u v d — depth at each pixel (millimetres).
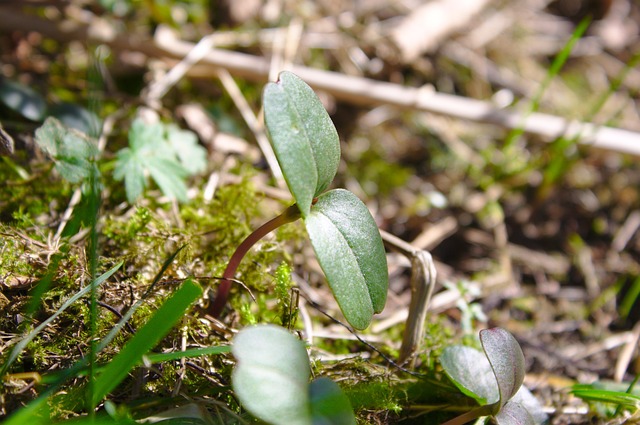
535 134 348
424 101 345
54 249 240
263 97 208
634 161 362
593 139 339
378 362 252
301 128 211
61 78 318
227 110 339
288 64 344
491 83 396
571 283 317
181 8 363
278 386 201
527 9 449
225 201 275
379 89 344
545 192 342
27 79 313
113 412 211
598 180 362
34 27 320
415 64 386
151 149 266
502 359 219
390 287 296
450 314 287
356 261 218
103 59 327
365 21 400
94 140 257
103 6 328
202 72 338
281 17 382
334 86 343
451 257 320
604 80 417
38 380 214
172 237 253
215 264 252
